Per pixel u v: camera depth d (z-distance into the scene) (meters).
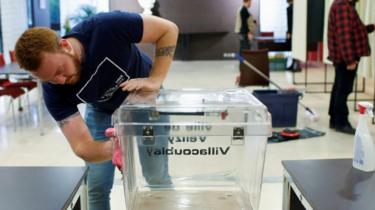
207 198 1.47
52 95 1.66
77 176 1.52
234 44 12.10
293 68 8.92
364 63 5.40
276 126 4.82
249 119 1.38
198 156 1.43
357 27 4.21
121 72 1.74
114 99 1.83
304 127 4.86
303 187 1.39
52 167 1.61
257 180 1.43
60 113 1.68
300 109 5.79
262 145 1.38
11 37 7.75
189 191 1.49
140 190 1.49
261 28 11.48
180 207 1.44
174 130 1.35
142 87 1.70
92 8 9.25
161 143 1.39
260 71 5.52
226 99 1.55
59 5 9.33
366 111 1.53
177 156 1.43
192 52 12.16
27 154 4.09
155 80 1.74
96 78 1.69
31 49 1.36
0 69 4.95
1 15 7.42
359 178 1.46
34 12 8.70
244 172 1.45
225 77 8.55
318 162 1.62
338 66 4.47
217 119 1.38
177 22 11.89
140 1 4.97
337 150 4.09
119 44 1.68
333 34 4.32
